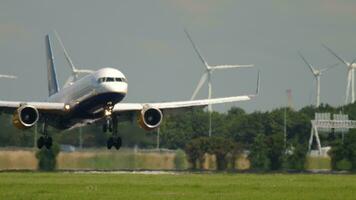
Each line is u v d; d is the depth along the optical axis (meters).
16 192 154.50
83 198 143.75
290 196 149.75
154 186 170.38
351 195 152.25
